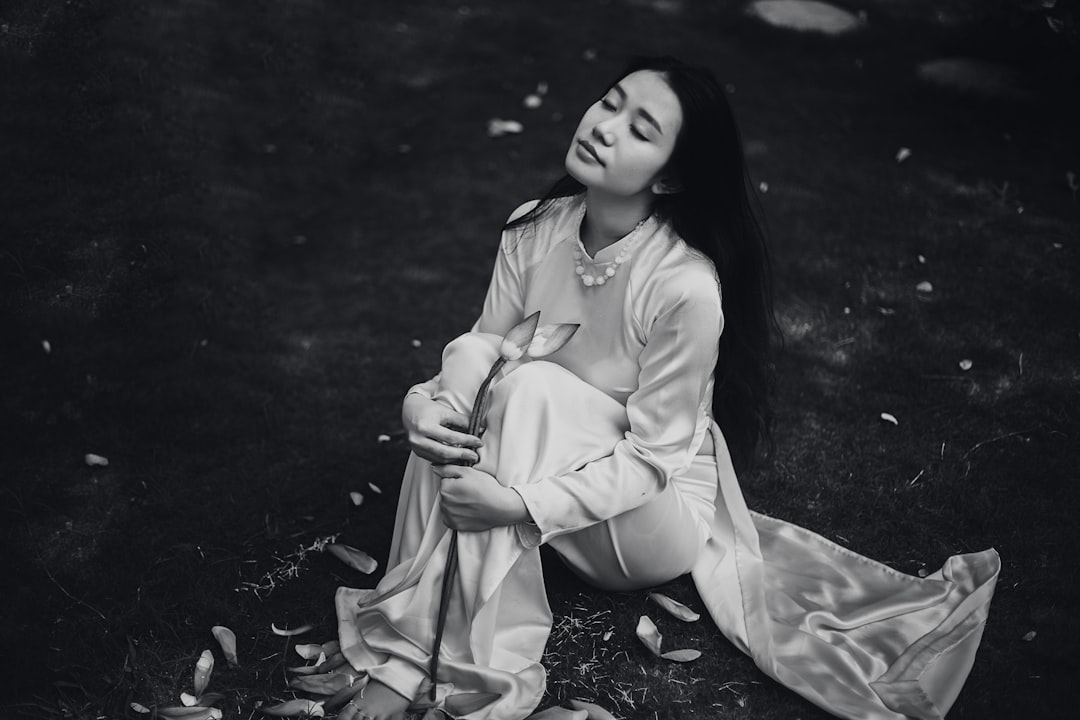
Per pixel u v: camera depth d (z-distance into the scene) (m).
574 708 2.61
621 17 7.30
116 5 5.68
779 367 4.05
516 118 6.06
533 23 7.18
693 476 2.98
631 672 2.78
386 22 6.98
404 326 4.38
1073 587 3.06
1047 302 4.39
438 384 2.76
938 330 4.24
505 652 2.70
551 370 2.67
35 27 4.87
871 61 6.71
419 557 2.67
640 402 2.65
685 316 2.58
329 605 3.00
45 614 2.95
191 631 2.90
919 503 3.40
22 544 3.19
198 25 6.28
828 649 2.78
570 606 2.96
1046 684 2.77
